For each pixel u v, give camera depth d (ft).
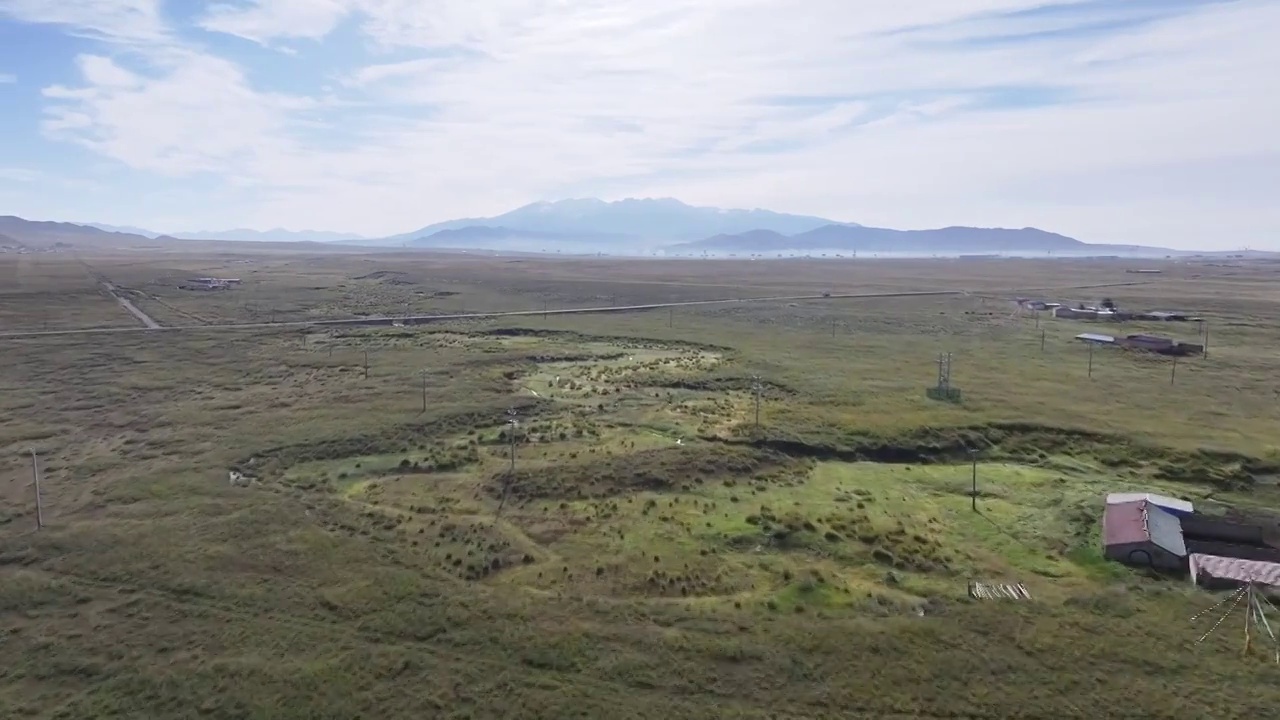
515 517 133.28
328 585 107.65
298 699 82.64
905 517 135.23
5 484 151.12
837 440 175.83
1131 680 85.56
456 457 164.14
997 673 86.79
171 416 199.82
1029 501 143.23
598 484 148.25
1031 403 209.97
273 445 172.65
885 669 87.56
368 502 141.28
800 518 131.85
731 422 191.72
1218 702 81.41
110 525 128.88
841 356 292.81
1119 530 121.90
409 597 103.96
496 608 100.94
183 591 105.91
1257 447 169.89
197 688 84.43
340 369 262.47
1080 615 99.50
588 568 114.01
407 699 82.74
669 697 82.94
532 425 190.60
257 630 95.86
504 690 84.12
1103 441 176.04
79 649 92.17
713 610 101.55
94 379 244.83
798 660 89.25
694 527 129.49
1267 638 93.56
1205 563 111.34
